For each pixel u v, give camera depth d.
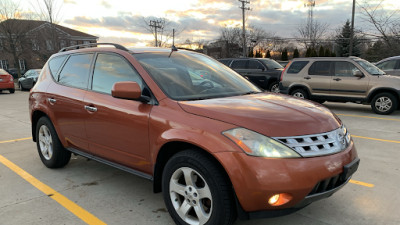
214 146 2.41
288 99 3.21
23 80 20.56
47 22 27.95
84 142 3.79
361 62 9.62
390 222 2.95
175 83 3.19
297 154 2.34
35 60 38.19
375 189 3.69
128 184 3.96
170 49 3.95
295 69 10.62
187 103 2.82
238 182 2.31
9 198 3.56
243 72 14.04
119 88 2.90
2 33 30.23
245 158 2.31
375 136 6.36
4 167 4.63
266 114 2.56
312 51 39.19
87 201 3.47
